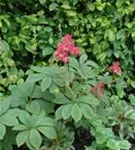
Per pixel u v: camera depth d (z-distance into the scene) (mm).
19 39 2832
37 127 2070
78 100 2131
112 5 2928
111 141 2186
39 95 2217
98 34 2939
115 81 2873
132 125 2324
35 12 3043
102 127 2248
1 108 2121
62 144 2180
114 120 2297
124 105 2492
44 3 2943
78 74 2219
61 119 2197
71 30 2980
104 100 2373
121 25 2922
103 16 2932
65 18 2945
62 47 2137
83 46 2973
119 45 2932
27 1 2977
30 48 2887
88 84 2289
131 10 2850
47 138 2158
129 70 3062
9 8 2955
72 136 2207
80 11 2990
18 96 2207
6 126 2133
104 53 2951
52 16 3012
